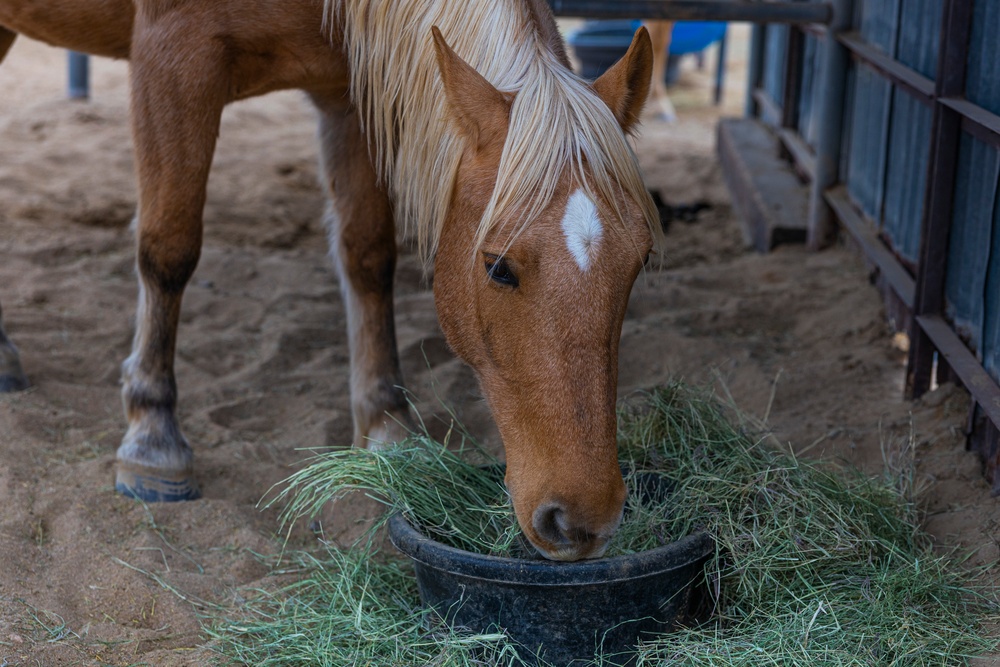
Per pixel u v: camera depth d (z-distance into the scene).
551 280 1.84
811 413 3.33
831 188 5.00
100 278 4.54
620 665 2.12
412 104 2.33
